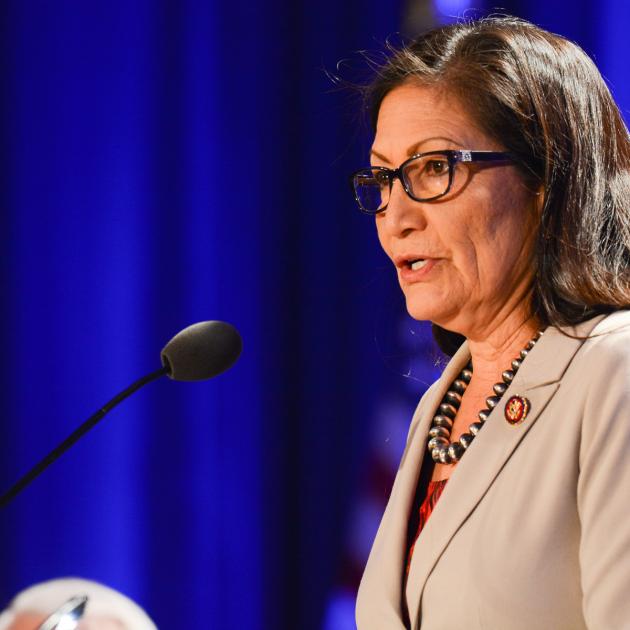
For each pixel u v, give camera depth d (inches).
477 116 173.0
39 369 440.8
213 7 450.3
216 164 451.5
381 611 177.6
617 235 172.4
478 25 186.1
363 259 447.8
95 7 442.3
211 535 452.4
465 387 195.5
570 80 175.2
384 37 432.1
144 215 446.3
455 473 169.9
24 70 437.7
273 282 454.6
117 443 444.5
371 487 448.8
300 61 451.8
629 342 157.9
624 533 144.6
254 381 454.9
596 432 152.9
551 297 171.2
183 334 196.9
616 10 414.6
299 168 453.4
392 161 179.2
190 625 449.4
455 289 176.9
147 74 445.7
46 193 439.8
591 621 144.6
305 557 458.9
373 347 445.1
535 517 156.1
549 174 170.7
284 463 463.2
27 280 439.5
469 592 158.4
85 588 257.1
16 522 437.7
